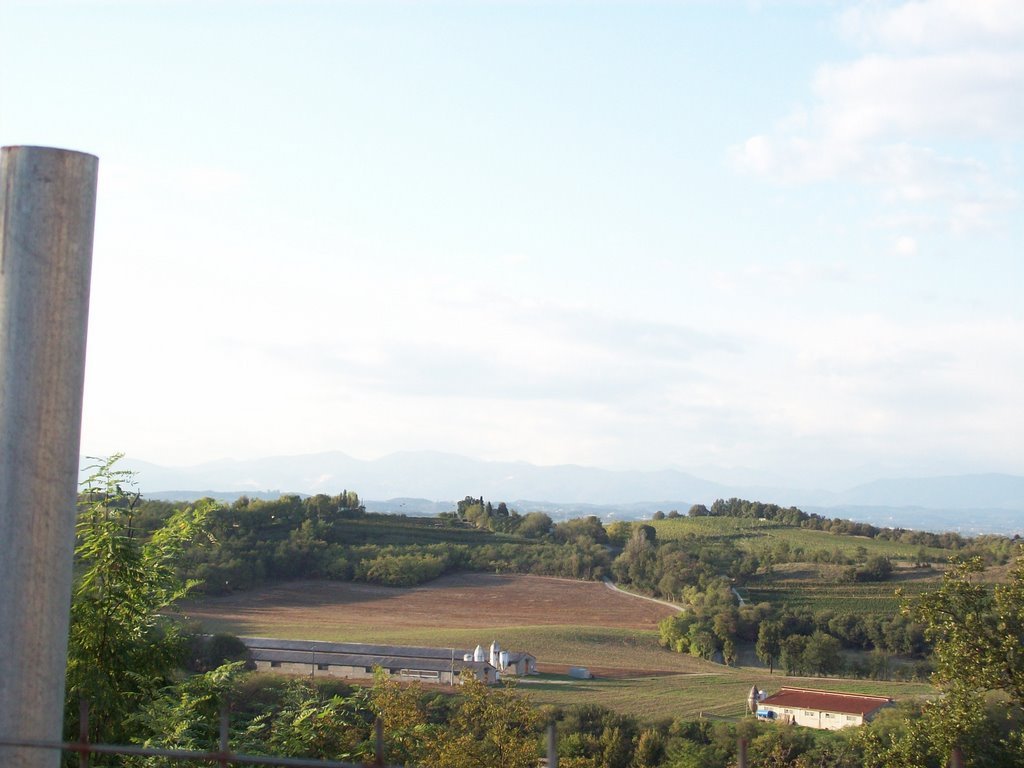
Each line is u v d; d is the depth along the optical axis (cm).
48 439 391
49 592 392
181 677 1054
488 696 1920
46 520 391
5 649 386
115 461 986
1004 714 1689
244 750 943
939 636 1762
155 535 1079
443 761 1627
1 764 386
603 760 3538
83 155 401
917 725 1741
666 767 3450
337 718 1051
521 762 1766
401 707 1579
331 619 9125
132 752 389
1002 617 1653
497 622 9738
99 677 898
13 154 392
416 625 9319
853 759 3100
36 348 389
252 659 5428
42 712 391
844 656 7881
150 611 1026
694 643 8644
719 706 6247
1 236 394
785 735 3909
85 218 402
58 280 393
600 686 7050
